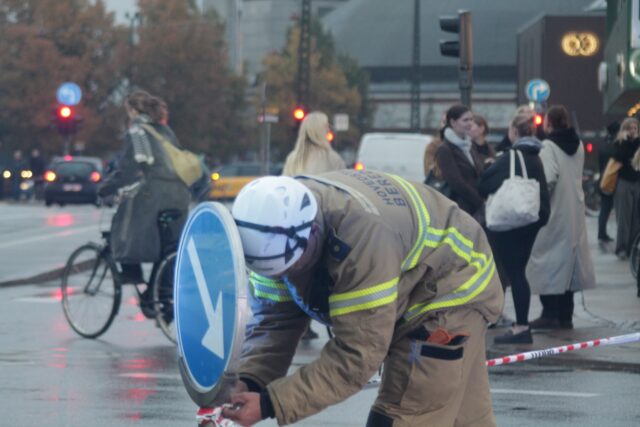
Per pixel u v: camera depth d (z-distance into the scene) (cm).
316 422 1230
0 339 1792
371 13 19700
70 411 1277
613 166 2941
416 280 743
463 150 1805
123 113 10644
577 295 2284
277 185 688
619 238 2994
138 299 1778
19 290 2481
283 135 13950
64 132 7244
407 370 748
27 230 4303
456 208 770
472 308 760
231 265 665
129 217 1739
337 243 701
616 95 2978
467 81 2548
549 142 1850
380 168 4672
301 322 773
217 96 11794
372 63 19025
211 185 1830
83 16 10481
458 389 755
